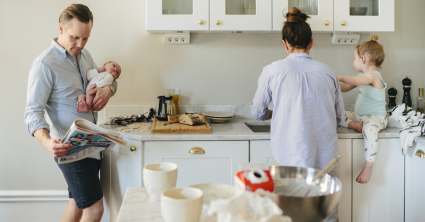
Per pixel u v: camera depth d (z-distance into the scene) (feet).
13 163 6.99
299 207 1.97
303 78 4.47
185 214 1.90
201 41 7.12
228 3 6.25
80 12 4.59
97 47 6.97
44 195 7.04
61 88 4.78
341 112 4.81
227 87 7.24
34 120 4.35
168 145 5.33
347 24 6.31
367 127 5.46
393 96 7.06
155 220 2.20
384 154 5.52
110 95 5.47
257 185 1.98
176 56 7.11
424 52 7.34
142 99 7.13
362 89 6.10
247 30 6.26
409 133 5.29
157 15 6.15
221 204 1.55
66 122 4.89
